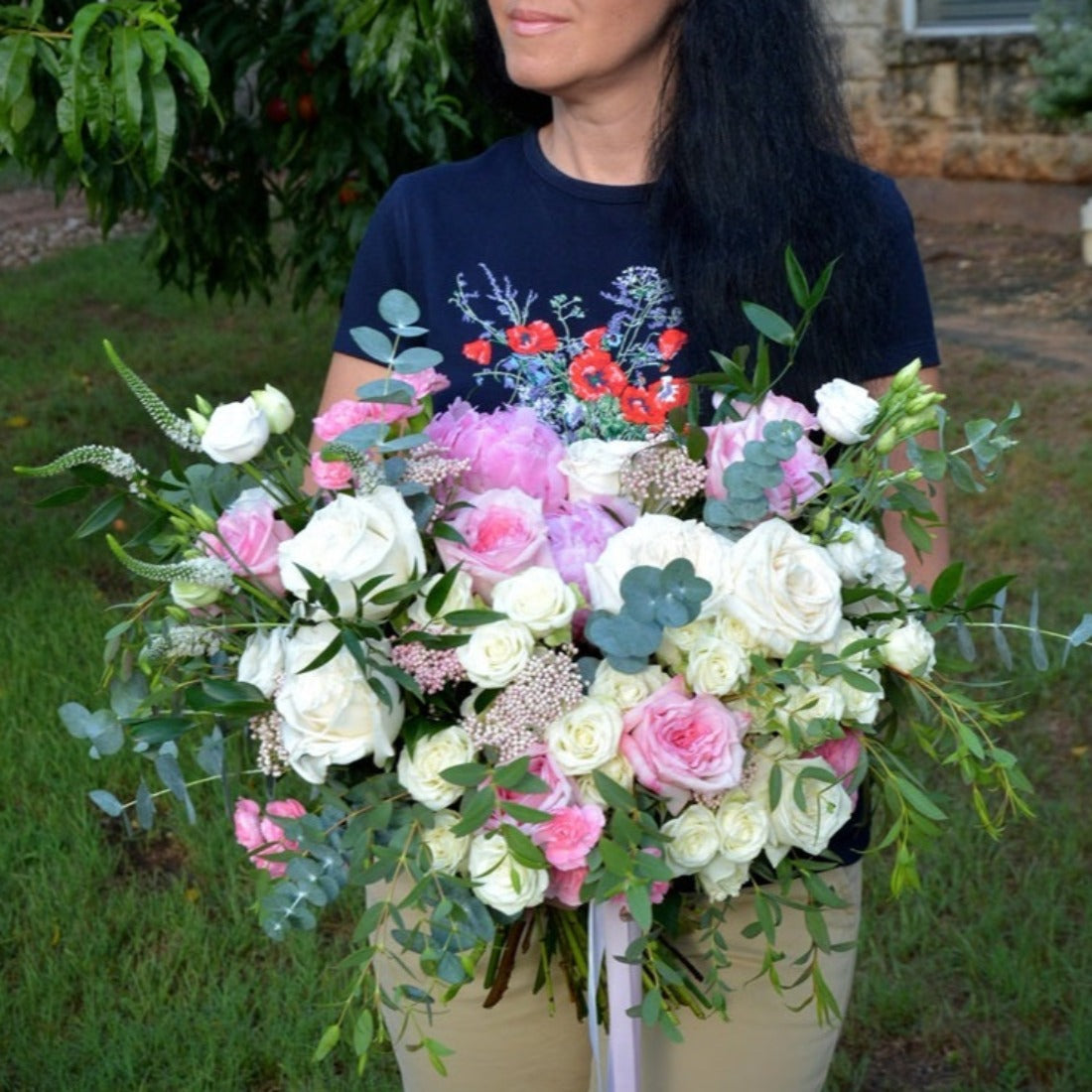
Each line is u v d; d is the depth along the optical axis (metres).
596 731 1.49
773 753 1.59
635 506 1.64
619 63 1.90
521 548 1.52
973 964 3.47
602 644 1.46
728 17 1.89
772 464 1.55
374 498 1.50
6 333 9.23
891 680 1.71
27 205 13.56
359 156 5.36
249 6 5.32
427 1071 1.96
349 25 3.72
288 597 1.58
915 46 11.20
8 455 6.97
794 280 1.68
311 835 1.53
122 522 6.02
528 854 1.46
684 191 1.92
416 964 1.87
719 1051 1.89
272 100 5.34
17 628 5.02
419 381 1.65
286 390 7.84
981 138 11.04
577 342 1.96
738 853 1.56
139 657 1.62
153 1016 3.34
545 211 1.99
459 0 3.56
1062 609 5.20
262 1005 3.38
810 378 1.93
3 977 3.50
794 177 1.90
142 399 1.60
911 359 2.01
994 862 3.87
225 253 5.91
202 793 4.09
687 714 1.51
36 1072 3.16
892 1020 3.37
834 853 1.85
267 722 1.55
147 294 10.00
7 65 3.18
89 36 3.23
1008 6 10.97
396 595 1.46
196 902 3.76
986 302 9.27
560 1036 1.92
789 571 1.51
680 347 1.95
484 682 1.49
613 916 1.61
